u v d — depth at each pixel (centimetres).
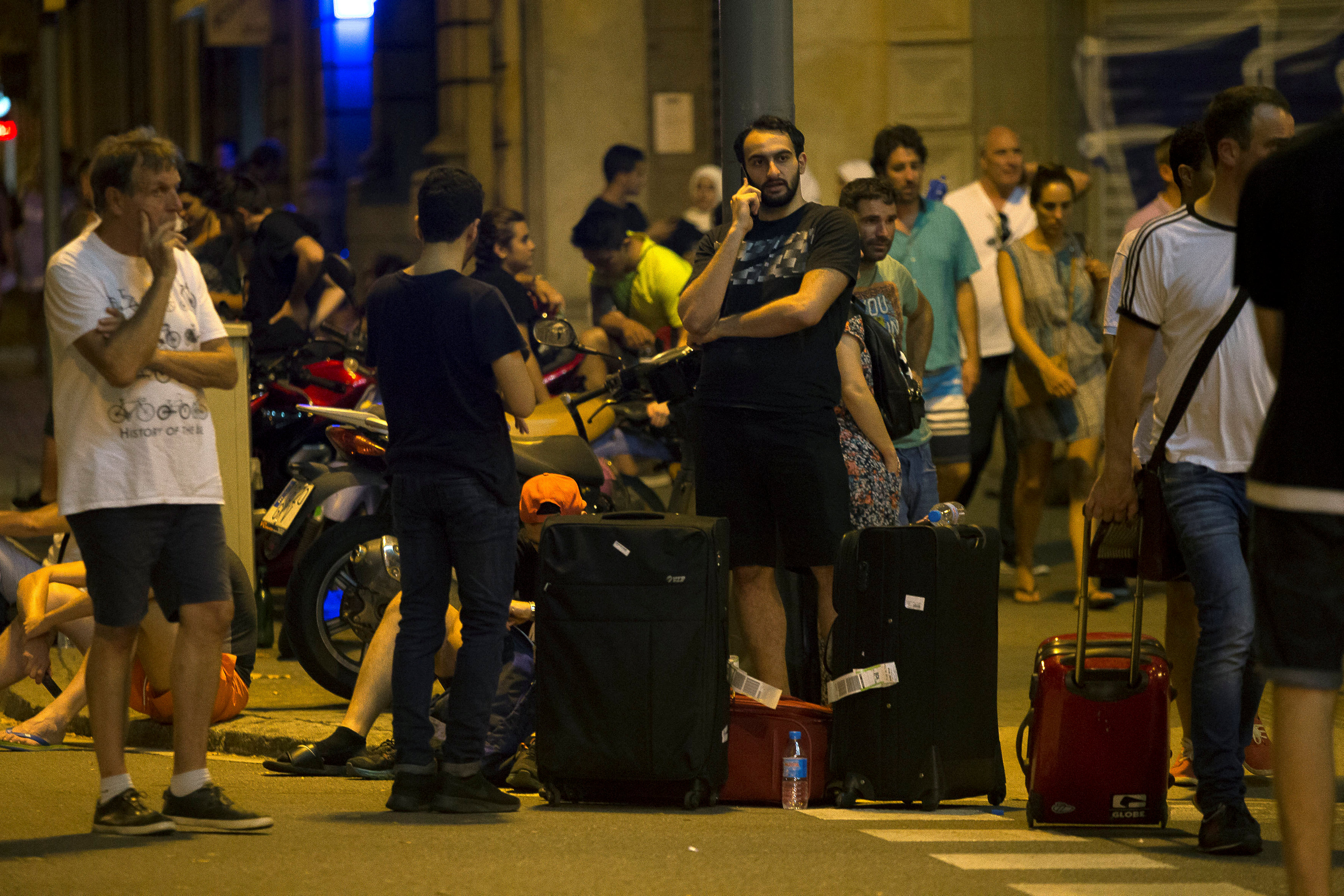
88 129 8712
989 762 1302
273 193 5003
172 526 1141
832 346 1370
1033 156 3216
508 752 1370
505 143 3628
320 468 1748
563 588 1244
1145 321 1178
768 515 1381
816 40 3206
